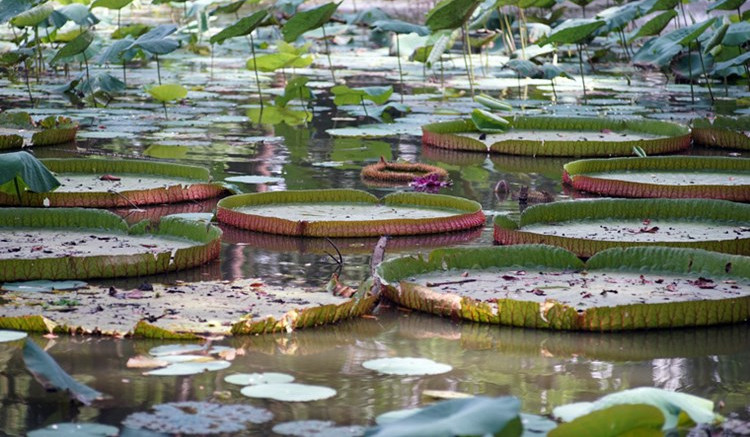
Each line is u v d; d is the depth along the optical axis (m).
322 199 9.33
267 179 10.59
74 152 11.98
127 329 5.72
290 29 15.55
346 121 14.92
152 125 14.16
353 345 5.77
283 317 5.95
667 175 10.73
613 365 5.52
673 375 5.37
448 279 6.88
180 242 7.66
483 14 19.58
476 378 5.25
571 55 24.00
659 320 6.19
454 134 13.14
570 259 7.14
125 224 7.88
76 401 4.76
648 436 3.90
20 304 6.16
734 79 20.19
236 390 4.94
